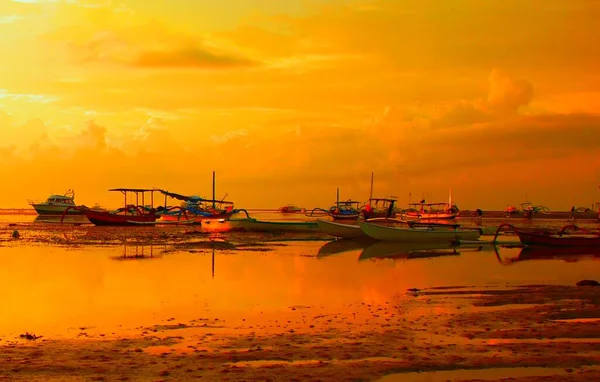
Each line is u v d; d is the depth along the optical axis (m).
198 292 23.08
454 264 33.91
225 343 14.51
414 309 19.06
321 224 54.81
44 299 21.34
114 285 24.86
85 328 16.42
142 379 11.52
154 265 32.53
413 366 12.38
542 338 14.77
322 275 28.48
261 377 11.64
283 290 23.58
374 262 35.03
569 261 35.66
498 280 26.48
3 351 13.63
